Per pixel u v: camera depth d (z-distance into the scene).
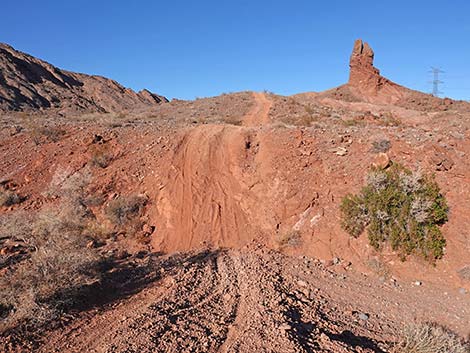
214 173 14.87
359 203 11.30
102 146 16.77
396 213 10.74
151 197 13.74
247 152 15.85
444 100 55.03
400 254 10.36
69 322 7.07
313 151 14.54
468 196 11.37
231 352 5.83
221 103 39.88
